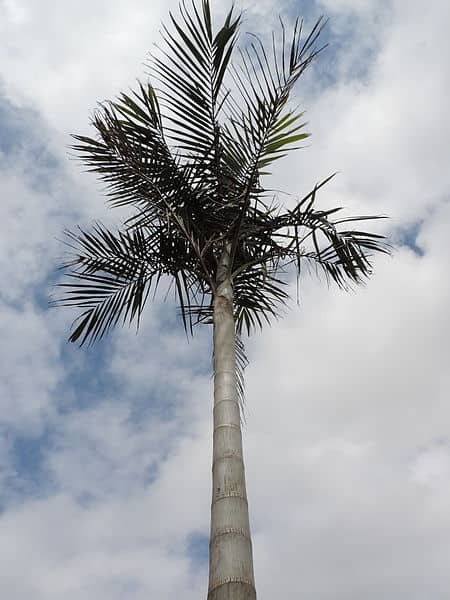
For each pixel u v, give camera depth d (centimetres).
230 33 686
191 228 764
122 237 792
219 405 577
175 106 723
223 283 705
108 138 744
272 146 711
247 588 438
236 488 507
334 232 730
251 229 755
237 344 781
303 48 681
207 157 744
